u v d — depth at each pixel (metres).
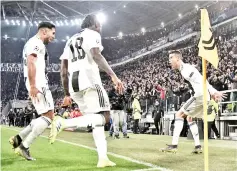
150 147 5.68
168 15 23.05
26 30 35.59
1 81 34.00
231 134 9.39
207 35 2.71
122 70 26.55
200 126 9.06
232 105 9.99
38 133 3.74
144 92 18.70
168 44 22.19
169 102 13.89
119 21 28.08
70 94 3.47
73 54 3.37
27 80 3.87
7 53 35.03
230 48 14.70
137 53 25.59
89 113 3.27
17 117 24.03
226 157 4.25
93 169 3.05
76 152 4.68
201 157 4.23
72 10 31.28
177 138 4.80
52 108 3.81
